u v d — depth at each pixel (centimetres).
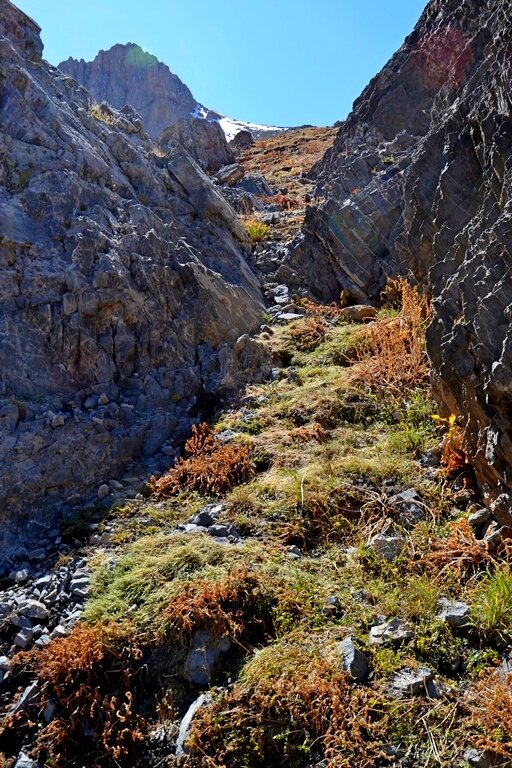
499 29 689
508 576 354
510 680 301
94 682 337
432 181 706
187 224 871
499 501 392
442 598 364
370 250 856
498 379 386
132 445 559
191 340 696
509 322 402
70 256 633
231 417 600
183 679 335
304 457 520
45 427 518
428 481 472
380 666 319
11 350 558
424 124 1188
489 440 406
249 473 513
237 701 311
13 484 471
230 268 852
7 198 647
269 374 683
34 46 882
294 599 366
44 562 436
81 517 479
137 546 432
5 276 589
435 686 308
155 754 305
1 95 745
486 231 483
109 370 610
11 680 346
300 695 306
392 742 285
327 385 629
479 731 285
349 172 1023
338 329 766
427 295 693
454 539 402
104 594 390
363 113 1476
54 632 367
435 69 1234
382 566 394
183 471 523
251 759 291
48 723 323
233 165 1670
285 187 1672
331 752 283
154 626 358
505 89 526
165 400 623
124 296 637
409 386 607
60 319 594
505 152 500
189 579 385
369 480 479
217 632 349
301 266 929
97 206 701
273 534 437
